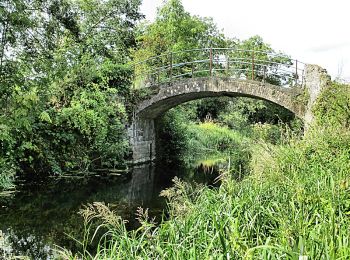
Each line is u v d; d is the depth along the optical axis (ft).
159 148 64.59
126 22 75.31
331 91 33.47
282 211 12.89
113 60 66.13
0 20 30.78
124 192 38.93
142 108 55.93
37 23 36.91
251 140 40.11
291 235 9.79
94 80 50.52
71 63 45.70
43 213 29.91
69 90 46.75
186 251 11.08
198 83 52.70
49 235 24.57
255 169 23.31
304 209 12.73
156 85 55.52
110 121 50.39
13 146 38.81
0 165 36.60
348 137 22.45
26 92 32.14
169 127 65.05
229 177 16.96
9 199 34.04
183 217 15.46
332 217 10.03
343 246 8.78
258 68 83.82
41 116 39.83
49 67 33.91
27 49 35.09
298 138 25.71
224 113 95.81
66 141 45.37
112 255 11.83
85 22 70.23
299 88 46.57
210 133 76.43
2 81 30.32
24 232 25.08
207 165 61.21
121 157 52.11
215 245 11.09
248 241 11.30
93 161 48.62
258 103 86.69
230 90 50.65
